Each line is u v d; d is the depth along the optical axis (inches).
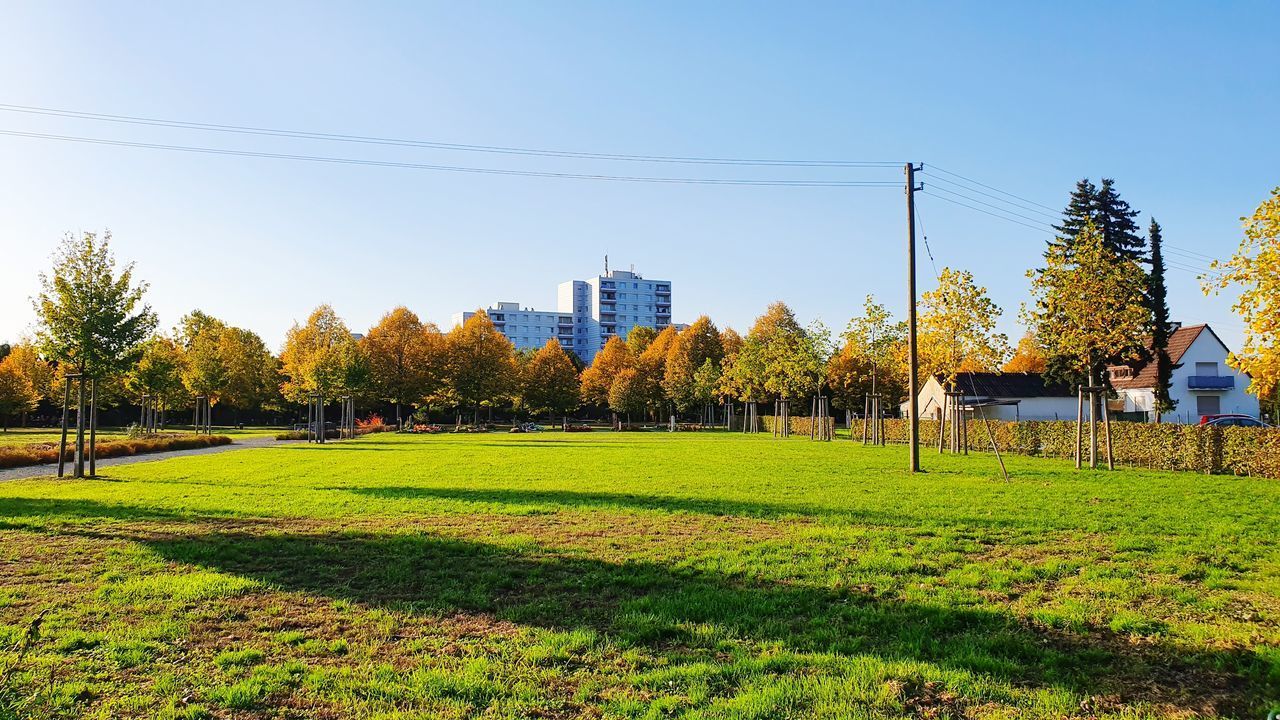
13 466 1096.2
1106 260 935.7
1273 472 791.7
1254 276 604.4
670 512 544.1
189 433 2190.0
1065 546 409.1
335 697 211.9
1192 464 884.6
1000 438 1304.1
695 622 278.7
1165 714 200.1
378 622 281.9
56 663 236.2
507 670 231.6
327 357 1946.4
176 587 327.0
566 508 567.5
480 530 470.6
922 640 256.2
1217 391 2170.3
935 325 1213.1
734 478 810.2
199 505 591.8
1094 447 935.7
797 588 321.7
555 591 324.8
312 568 366.6
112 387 1866.4
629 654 243.9
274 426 3206.2
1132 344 912.3
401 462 1097.4
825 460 1096.8
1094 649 245.9
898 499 607.2
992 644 251.4
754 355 2463.1
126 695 213.3
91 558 389.1
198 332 2524.6
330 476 865.5
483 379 2812.5
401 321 2800.2
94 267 896.3
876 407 1622.8
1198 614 284.2
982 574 343.3
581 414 3951.8
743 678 224.5
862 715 197.3
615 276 6432.1
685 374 3061.0
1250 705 203.8
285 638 262.1
